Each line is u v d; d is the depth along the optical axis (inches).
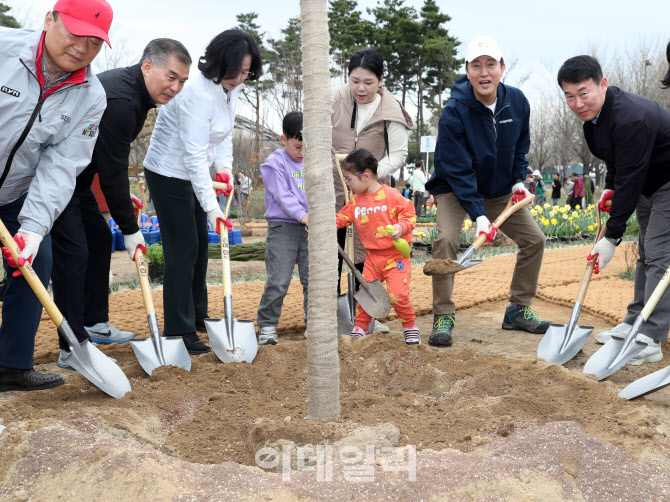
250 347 161.3
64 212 148.9
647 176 164.7
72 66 121.2
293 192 187.5
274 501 79.7
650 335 164.6
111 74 147.6
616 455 94.3
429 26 1708.9
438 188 194.7
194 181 161.5
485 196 199.8
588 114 160.4
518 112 188.9
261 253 445.7
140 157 690.8
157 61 146.9
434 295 190.7
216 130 169.8
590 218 568.1
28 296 134.7
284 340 197.0
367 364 155.3
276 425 104.7
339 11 1449.3
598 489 87.5
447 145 184.4
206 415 122.3
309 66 108.5
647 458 96.9
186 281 169.3
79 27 114.5
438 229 191.2
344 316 189.9
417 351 159.6
